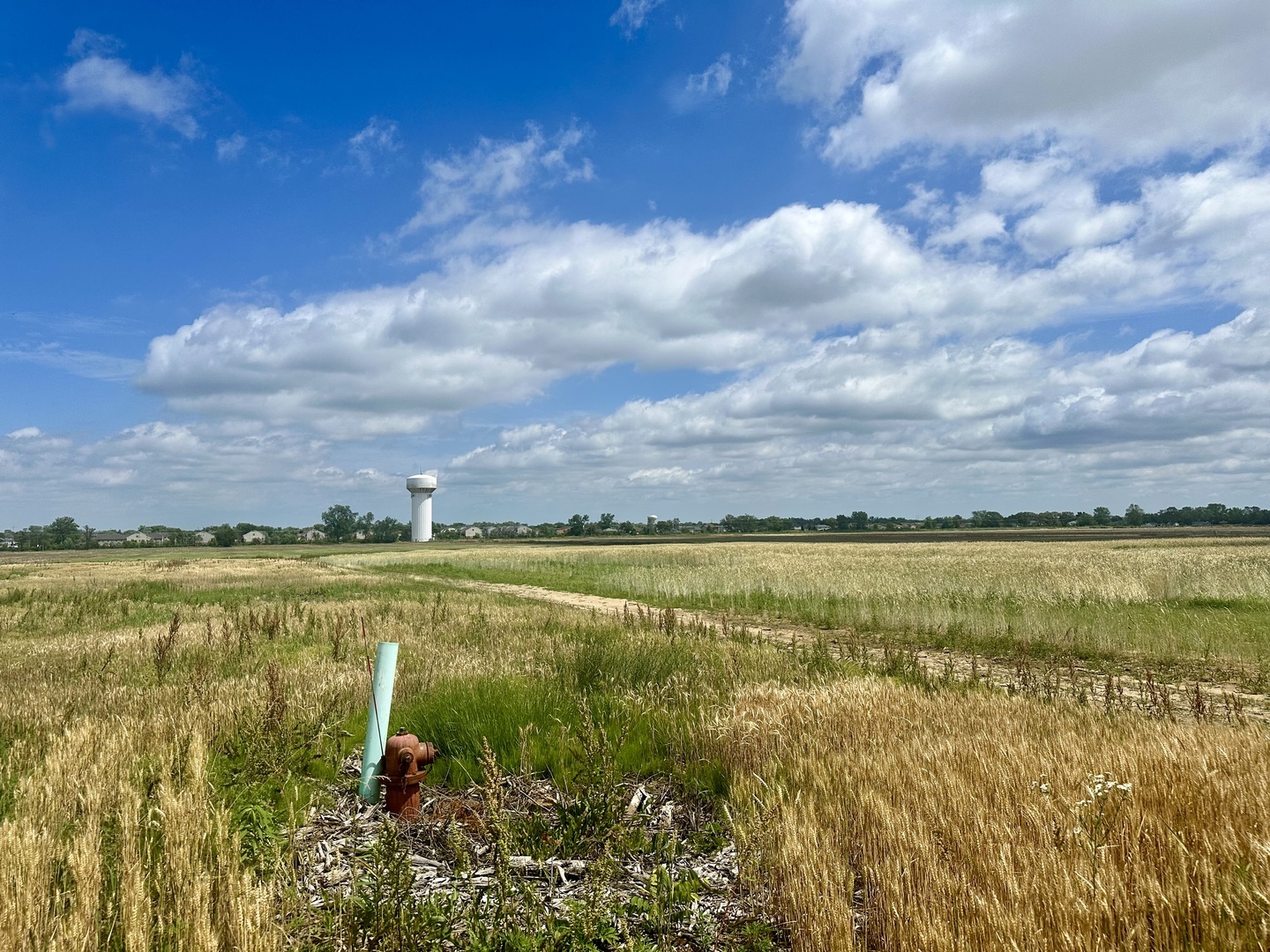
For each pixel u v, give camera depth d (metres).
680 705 7.56
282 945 3.38
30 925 3.26
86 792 4.79
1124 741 5.62
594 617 17.44
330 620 17.81
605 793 4.91
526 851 4.70
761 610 22.03
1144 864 3.46
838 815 4.32
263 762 5.73
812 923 3.41
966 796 4.32
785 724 6.24
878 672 10.23
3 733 7.53
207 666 11.28
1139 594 21.03
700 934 3.66
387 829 4.14
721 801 5.21
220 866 3.79
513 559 62.94
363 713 7.78
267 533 197.50
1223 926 2.98
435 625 16.34
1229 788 4.32
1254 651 12.76
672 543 106.88
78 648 14.18
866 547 67.19
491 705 7.13
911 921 3.26
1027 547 62.88
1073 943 2.95
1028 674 9.56
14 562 82.75
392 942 3.41
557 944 3.50
